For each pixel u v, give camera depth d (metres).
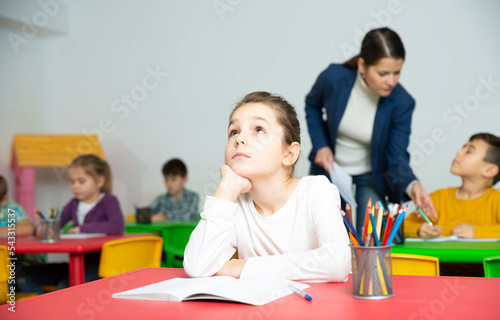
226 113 4.86
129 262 2.03
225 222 1.06
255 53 4.73
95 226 2.54
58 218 2.18
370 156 2.81
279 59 4.66
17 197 4.50
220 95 4.87
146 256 2.12
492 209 2.34
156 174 5.09
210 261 1.03
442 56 4.08
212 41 4.88
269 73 4.70
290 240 1.11
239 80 4.80
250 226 1.16
